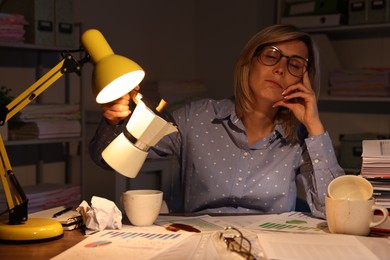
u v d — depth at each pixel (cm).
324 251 124
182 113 203
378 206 143
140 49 428
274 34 187
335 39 414
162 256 120
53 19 336
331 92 377
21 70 361
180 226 150
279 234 139
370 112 400
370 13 364
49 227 136
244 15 431
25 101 140
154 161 357
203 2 458
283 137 192
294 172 193
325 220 165
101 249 126
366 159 152
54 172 381
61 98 381
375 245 130
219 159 193
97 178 354
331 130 417
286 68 186
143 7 429
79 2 386
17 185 139
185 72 464
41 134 324
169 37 449
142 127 134
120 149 136
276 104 188
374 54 399
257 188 189
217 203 192
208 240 134
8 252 125
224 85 446
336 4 377
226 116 194
